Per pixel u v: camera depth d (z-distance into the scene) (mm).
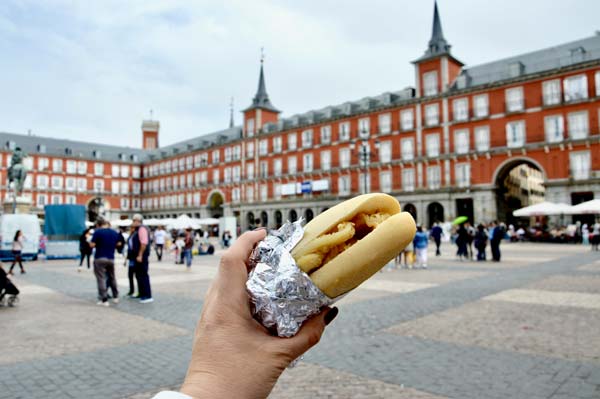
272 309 922
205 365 888
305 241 957
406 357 4855
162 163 74625
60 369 4621
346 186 47094
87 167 73562
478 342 5391
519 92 35906
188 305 8570
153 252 30469
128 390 4031
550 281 11070
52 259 23469
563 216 33312
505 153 36156
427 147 41000
